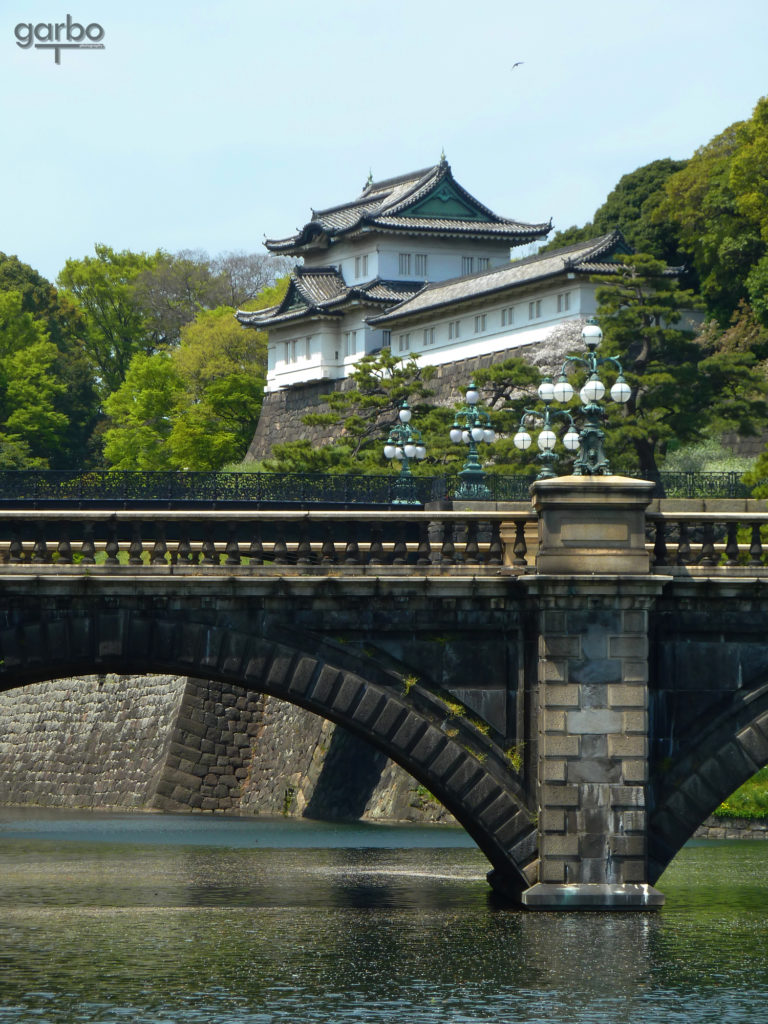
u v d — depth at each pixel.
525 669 40.72
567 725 39.59
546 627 39.72
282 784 87.12
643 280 102.38
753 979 33.62
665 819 40.78
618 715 39.66
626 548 39.81
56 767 97.75
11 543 39.75
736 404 99.00
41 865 61.03
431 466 87.69
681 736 41.03
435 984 33.16
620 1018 30.20
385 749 41.59
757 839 71.44
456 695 40.66
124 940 39.41
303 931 40.62
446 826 77.44
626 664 39.69
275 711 89.50
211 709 89.56
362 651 40.50
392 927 41.16
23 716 101.38
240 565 40.22
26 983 33.56
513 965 34.94
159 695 92.25
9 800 100.12
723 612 41.19
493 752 40.72
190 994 32.34
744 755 41.00
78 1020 30.03
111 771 93.75
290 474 76.44
